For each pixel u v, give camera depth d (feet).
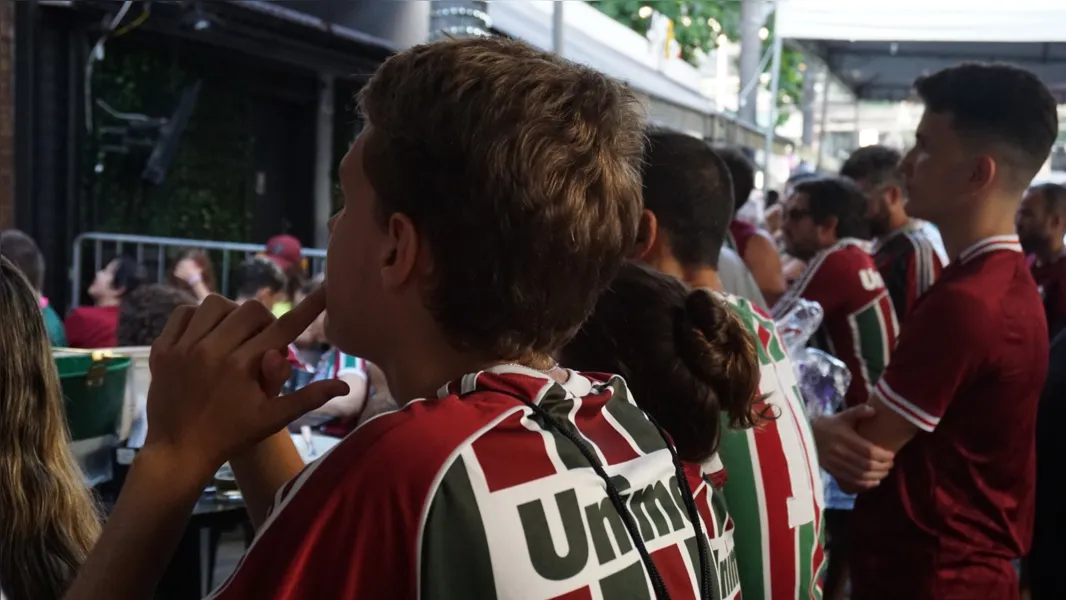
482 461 2.24
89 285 16.97
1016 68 6.15
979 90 6.00
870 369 8.78
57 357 5.86
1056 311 11.66
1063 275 11.62
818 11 13.96
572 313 2.51
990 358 5.78
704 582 2.73
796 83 32.24
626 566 2.38
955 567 5.98
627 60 17.54
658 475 2.68
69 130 16.37
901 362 5.98
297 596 2.18
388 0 16.37
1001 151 5.95
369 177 2.49
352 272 2.56
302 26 17.15
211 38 17.95
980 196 6.03
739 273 8.12
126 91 17.69
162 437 2.54
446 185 2.35
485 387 2.45
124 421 6.77
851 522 6.51
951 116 6.07
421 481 2.18
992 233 6.06
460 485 2.19
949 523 5.97
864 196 10.72
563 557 2.25
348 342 2.64
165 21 16.74
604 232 2.48
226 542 7.25
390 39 16.52
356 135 2.63
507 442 2.31
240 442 2.55
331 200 23.40
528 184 2.32
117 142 17.51
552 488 2.30
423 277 2.45
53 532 3.56
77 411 5.97
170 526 2.49
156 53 18.25
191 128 19.61
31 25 15.51
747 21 24.27
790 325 7.92
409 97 2.40
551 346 2.56
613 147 2.53
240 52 19.84
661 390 3.75
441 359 2.56
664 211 5.41
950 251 6.28
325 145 23.03
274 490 3.17
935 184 6.17
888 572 6.19
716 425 3.80
